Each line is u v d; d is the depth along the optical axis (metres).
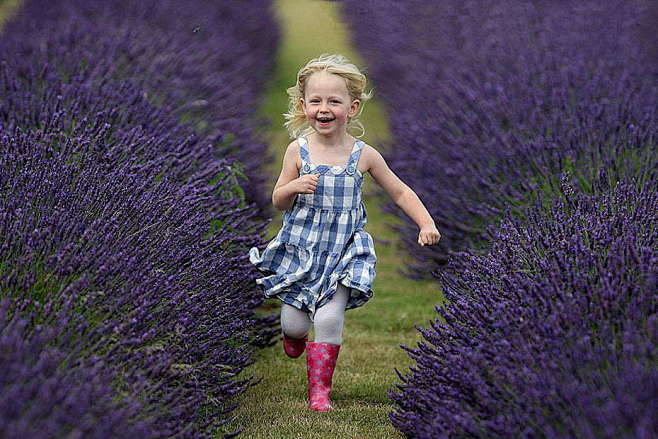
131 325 5.12
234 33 26.19
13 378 3.98
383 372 7.96
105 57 13.19
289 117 7.32
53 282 5.29
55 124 8.09
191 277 6.34
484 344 5.16
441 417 4.92
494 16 20.62
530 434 4.18
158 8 22.81
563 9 19.73
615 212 6.71
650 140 9.10
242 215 8.64
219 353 6.13
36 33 16.52
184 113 11.97
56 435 3.74
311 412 6.64
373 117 22.78
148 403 4.76
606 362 4.53
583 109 11.04
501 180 10.40
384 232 14.26
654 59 14.97
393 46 24.41
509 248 6.38
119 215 6.27
